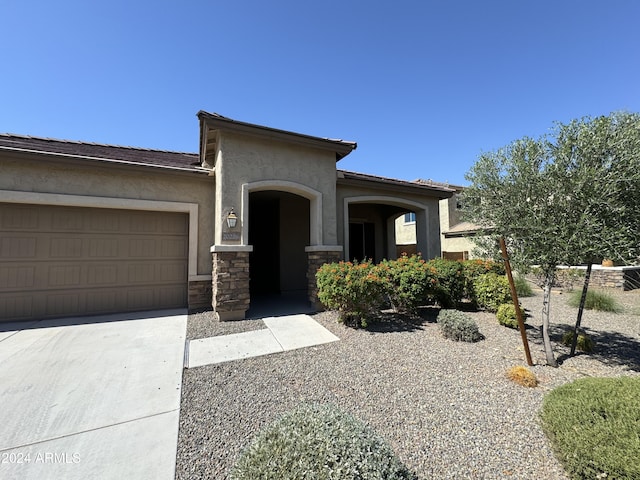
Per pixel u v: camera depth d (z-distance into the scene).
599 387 2.46
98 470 2.35
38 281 6.92
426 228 11.78
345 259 9.75
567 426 2.17
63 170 7.01
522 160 4.34
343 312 6.65
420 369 4.28
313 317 7.29
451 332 5.62
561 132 4.16
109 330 6.11
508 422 2.96
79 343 5.32
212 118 6.91
